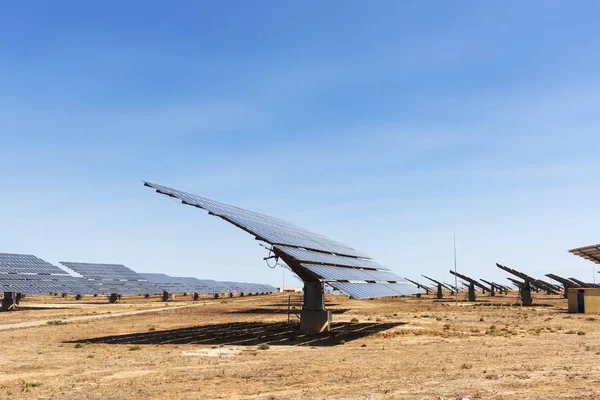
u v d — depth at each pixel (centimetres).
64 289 7862
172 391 1683
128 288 9644
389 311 6431
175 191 3516
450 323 4534
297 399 1527
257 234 3141
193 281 13700
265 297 13475
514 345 2875
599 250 6206
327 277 3250
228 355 2586
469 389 1634
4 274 7394
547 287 10938
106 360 2430
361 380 1834
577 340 3055
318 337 3428
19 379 1944
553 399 1479
